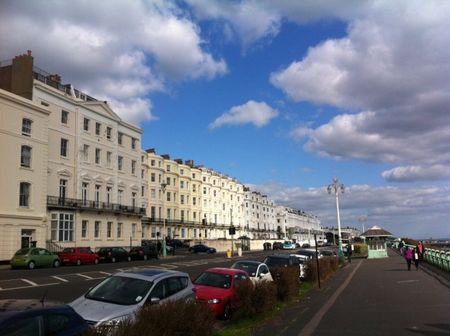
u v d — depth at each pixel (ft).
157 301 29.68
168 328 22.11
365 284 74.28
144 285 32.50
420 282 76.13
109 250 149.59
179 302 24.80
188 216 330.95
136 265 129.18
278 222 521.65
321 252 124.47
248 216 435.94
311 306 50.21
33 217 144.77
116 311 28.84
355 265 126.72
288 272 53.93
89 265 132.05
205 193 357.82
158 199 293.84
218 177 379.55
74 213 171.32
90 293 32.45
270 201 506.07
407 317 42.93
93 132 187.83
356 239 299.99
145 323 21.07
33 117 147.95
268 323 39.68
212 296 42.42
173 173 313.94
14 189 138.41
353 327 38.06
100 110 192.44
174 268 115.75
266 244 309.22
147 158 287.07
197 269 111.96
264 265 59.93
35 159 147.84
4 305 19.04
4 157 135.23
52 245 154.71
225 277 47.29
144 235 274.16
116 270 106.83
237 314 40.55
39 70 169.68
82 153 179.63
